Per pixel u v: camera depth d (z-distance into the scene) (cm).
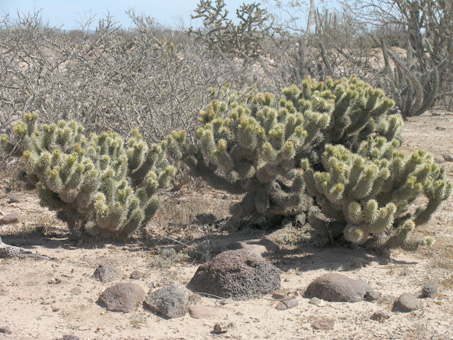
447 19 1430
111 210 474
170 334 338
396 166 454
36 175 503
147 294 392
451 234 532
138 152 518
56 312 365
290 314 365
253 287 395
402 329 341
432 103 1370
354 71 1298
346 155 461
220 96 759
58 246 499
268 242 496
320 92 550
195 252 477
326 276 396
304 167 476
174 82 753
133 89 783
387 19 1539
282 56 1311
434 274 431
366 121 541
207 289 399
